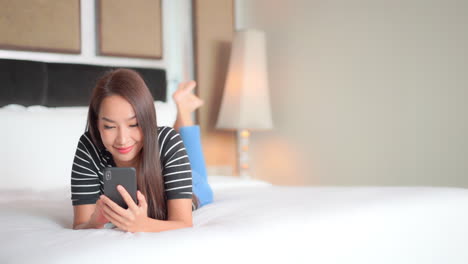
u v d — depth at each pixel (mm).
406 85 2867
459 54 2643
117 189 1154
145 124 1215
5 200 2010
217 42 3566
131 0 3150
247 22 3783
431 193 1645
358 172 3104
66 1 2889
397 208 1449
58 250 1028
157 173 1272
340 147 3201
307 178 3410
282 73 3568
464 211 1595
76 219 1352
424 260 1468
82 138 1348
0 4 2686
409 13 2859
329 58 3262
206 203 1781
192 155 2006
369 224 1356
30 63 2695
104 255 998
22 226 1358
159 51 3277
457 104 2648
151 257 1013
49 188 2260
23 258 1014
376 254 1354
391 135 2938
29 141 2266
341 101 3191
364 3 3070
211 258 1067
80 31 2943
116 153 1236
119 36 3104
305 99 3412
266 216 1339
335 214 1349
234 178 2662
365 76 3064
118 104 1179
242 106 3332
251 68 3371
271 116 3654
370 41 3039
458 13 2648
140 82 1214
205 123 3518
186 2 3463
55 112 2480
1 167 2199
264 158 3717
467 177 2605
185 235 1115
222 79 3598
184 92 2080
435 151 2740
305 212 1376
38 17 2799
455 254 1555
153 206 1308
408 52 2861
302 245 1209
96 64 3018
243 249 1117
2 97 2594
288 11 3516
